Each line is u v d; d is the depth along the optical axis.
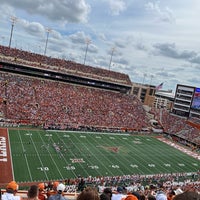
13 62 66.25
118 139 55.31
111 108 69.81
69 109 61.62
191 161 48.00
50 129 52.16
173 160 46.84
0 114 51.47
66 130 53.84
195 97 77.69
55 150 41.31
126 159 43.09
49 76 71.19
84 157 40.56
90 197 3.64
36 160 36.16
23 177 30.53
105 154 43.78
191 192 2.95
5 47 68.88
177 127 70.88
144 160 44.12
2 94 56.88
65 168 35.12
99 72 80.56
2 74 65.00
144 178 34.94
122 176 34.84
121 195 8.29
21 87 62.12
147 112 78.88
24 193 12.05
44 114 56.50
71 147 44.19
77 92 70.88
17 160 35.12
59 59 76.31
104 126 61.12
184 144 61.56
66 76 73.19
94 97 72.00
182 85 81.06
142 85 136.12
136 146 52.38
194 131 67.56
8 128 48.34
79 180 30.36
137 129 65.81
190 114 78.62
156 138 62.97
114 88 80.56
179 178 37.59
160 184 32.06
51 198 5.68
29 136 46.03
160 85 87.81
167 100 142.50
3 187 27.36
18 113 53.56
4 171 31.36
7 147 39.19
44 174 32.22
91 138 52.19
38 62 70.19
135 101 79.38
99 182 31.11
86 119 60.88
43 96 62.22
